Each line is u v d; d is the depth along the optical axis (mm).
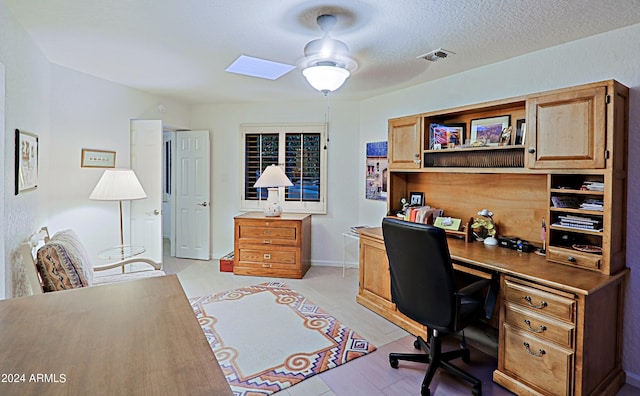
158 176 4109
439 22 2176
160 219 4133
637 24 2129
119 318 1214
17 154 2350
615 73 2230
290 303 3393
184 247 5145
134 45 2680
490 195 2922
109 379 856
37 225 2924
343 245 4734
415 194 3572
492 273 2250
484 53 2719
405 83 3650
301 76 3486
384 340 2693
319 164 4738
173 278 1663
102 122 3738
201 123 5008
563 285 1824
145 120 4129
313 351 2510
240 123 4898
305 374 2236
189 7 2037
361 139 4594
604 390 1991
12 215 2279
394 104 4062
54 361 933
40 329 1123
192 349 1010
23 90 2473
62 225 3400
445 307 1986
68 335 1085
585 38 2371
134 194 3346
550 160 2205
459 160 2904
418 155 3168
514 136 2637
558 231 2287
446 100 3400
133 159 4090
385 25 2232
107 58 3020
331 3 1958
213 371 906
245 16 2145
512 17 2092
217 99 4629
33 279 2105
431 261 1948
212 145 4996
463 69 3139
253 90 4102
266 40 2529
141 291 1481
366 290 3334
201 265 4762
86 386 827
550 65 2570
